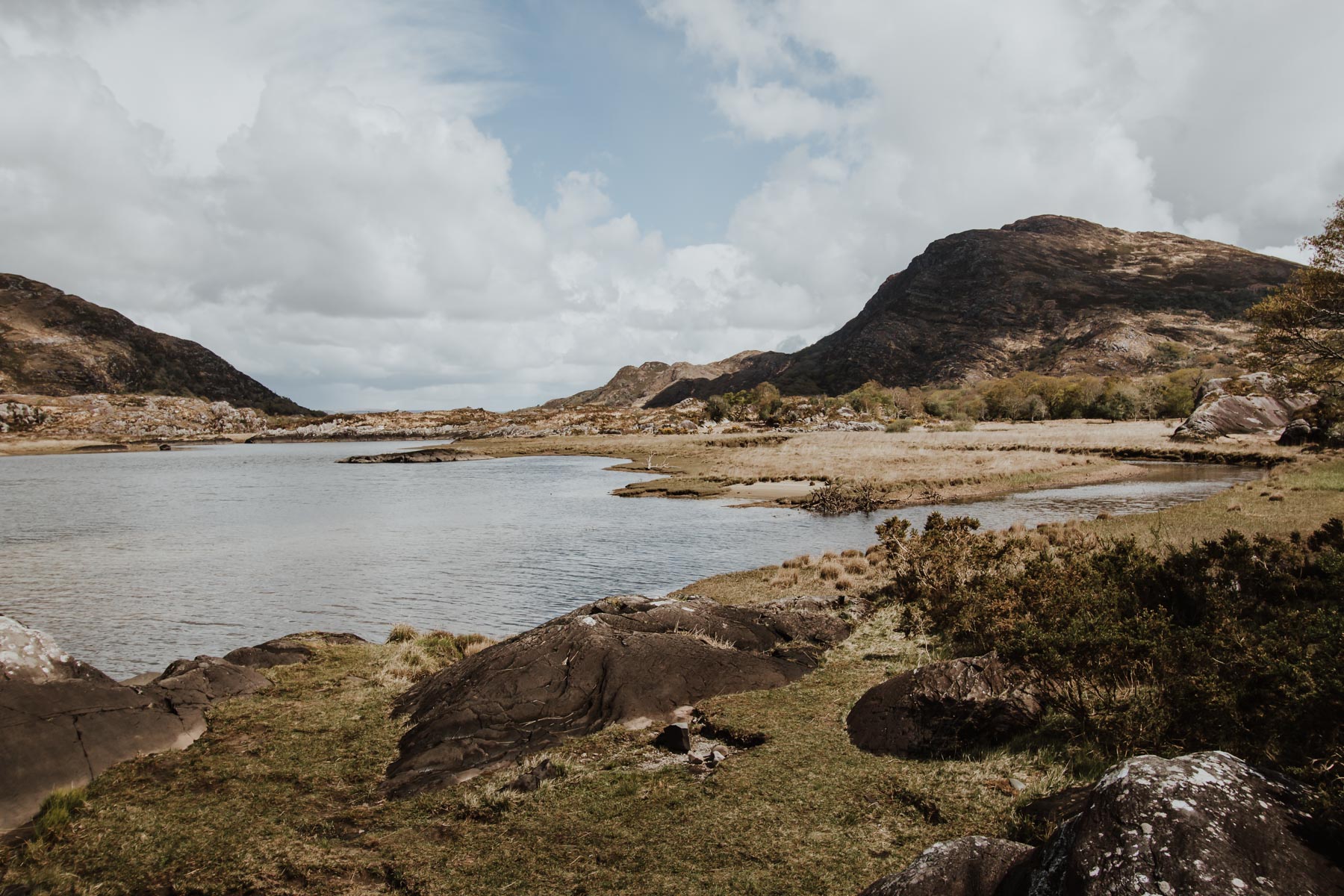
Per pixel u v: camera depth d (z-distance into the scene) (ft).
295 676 40.88
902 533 60.49
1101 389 494.18
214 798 26.43
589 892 19.80
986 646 36.01
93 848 23.31
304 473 293.84
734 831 22.30
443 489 206.49
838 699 33.22
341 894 20.62
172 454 499.10
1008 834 20.16
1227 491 115.65
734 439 374.22
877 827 22.13
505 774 27.61
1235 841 12.76
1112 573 37.19
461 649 49.19
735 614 44.42
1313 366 95.66
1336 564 34.19
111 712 30.99
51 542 119.34
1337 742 19.13
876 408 579.48
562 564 92.94
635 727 31.17
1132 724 24.72
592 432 587.27
